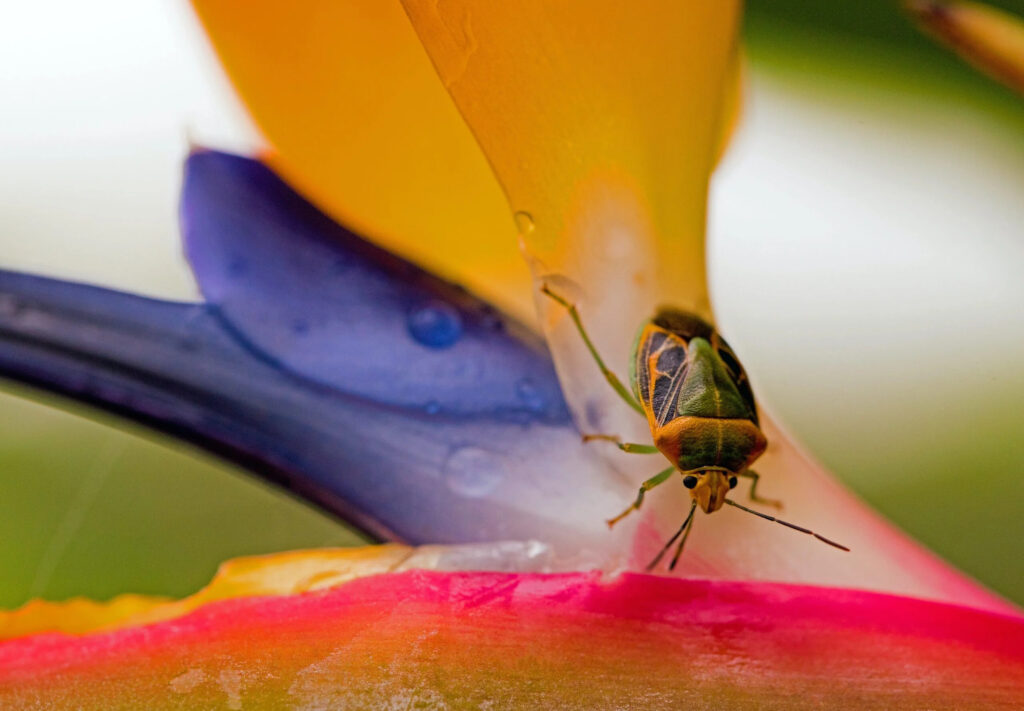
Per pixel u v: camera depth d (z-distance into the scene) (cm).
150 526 18
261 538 18
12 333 16
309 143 16
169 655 15
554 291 16
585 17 15
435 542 16
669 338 16
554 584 15
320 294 16
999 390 19
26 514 18
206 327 16
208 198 16
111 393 16
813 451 19
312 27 16
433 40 15
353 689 15
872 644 15
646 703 15
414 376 16
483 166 16
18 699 15
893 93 21
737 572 16
